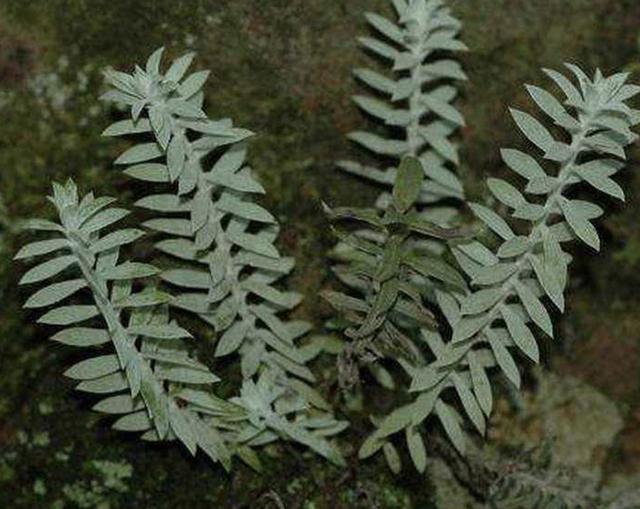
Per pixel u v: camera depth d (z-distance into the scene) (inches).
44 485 23.7
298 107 24.4
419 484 24.4
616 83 18.6
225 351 22.3
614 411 26.2
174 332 20.0
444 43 21.9
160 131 19.1
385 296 19.5
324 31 24.1
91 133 23.6
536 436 25.6
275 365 23.0
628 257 26.2
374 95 24.5
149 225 21.3
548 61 25.1
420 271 19.6
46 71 23.4
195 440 21.6
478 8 24.6
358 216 19.3
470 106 25.1
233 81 24.0
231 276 21.8
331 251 24.1
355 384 23.3
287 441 23.7
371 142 23.4
